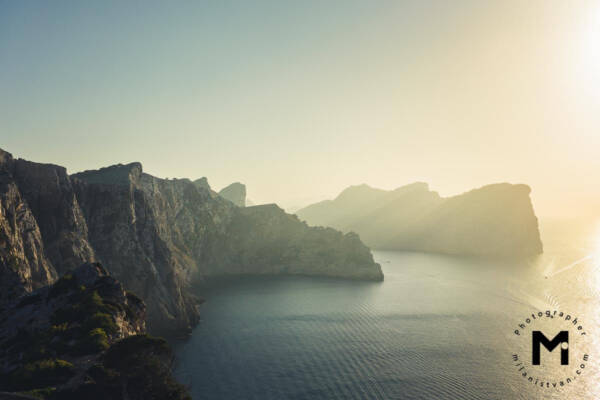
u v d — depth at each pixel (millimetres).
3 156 88750
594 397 65375
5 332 53719
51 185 94750
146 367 44875
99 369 42469
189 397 45500
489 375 73250
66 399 38375
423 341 93375
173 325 100062
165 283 110500
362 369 76062
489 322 111062
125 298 64500
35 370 42188
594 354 84000
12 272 69125
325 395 64938
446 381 70562
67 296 61000
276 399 63375
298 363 79062
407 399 63625
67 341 49156
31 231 81375
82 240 96562
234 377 71938
